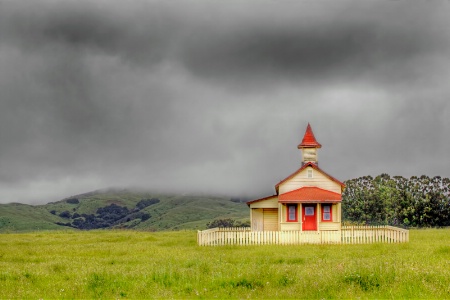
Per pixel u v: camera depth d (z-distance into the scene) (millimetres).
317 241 44094
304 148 57625
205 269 23453
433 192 105188
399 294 17281
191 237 51531
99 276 21719
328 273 20328
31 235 57156
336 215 53094
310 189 53812
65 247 40344
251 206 56656
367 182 110562
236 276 20828
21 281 21766
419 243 39906
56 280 22109
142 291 19203
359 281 19031
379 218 107938
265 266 22422
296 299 17391
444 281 18656
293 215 53688
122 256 33219
